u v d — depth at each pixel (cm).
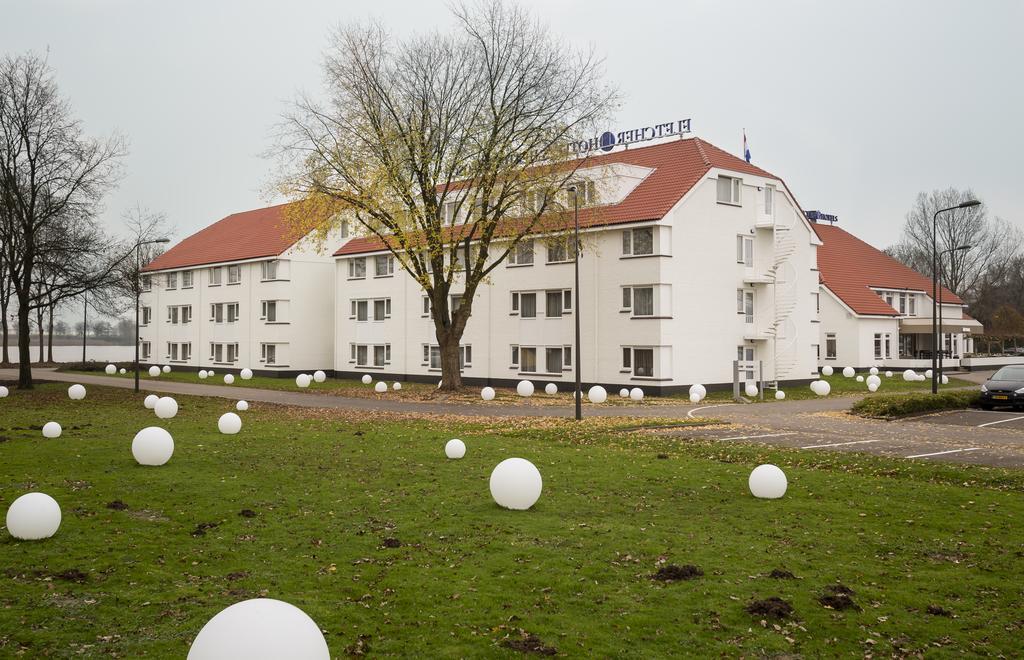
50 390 4131
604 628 814
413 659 740
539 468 1722
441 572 984
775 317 4394
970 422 2703
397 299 5312
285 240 5812
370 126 3719
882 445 2077
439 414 2980
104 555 1050
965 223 8906
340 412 3042
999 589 941
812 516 1283
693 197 4094
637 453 1955
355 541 1128
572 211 4031
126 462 1761
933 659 759
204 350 6550
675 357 3991
